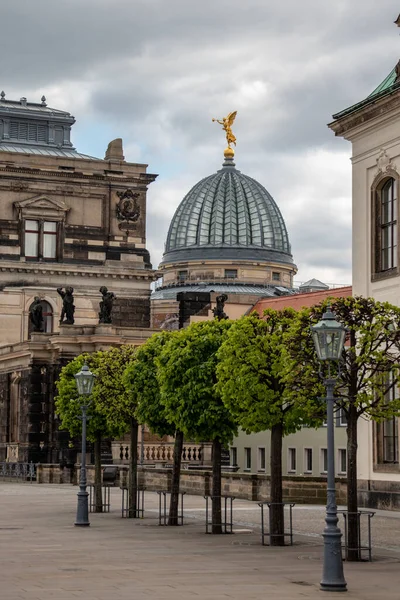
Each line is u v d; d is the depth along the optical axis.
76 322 139.62
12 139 146.75
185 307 129.62
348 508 43.38
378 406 44.34
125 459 114.06
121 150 144.00
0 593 33.16
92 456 113.12
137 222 144.00
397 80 65.12
